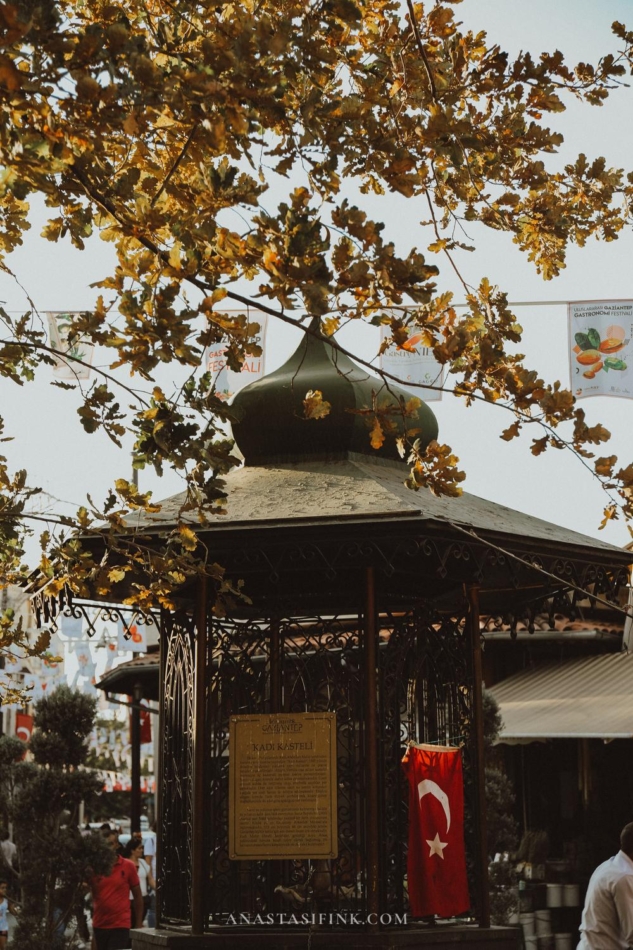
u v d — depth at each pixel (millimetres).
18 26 3523
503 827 13555
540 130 5488
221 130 4109
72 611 6848
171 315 4391
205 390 4949
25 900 12586
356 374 7055
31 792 12812
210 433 5008
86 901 14070
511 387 4535
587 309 11320
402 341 4465
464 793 6977
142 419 5008
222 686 6953
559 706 16828
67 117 4402
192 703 6742
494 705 14070
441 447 4672
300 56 4555
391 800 6566
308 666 6918
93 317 4867
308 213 4164
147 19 5035
